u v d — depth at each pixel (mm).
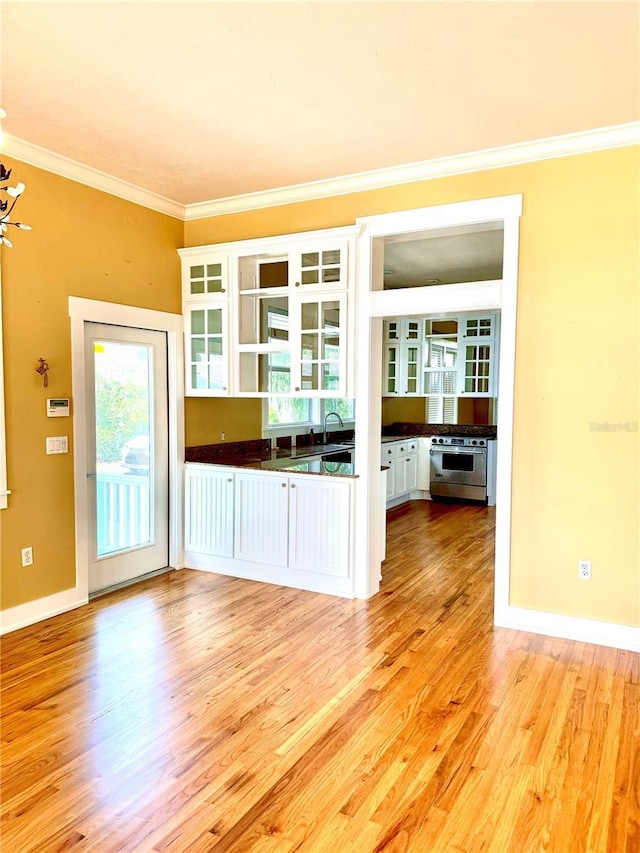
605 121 3047
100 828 1899
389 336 7844
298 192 4094
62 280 3680
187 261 4551
